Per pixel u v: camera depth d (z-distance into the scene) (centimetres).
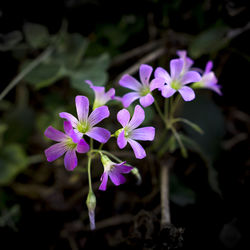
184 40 18
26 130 18
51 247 16
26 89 19
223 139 18
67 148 9
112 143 16
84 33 19
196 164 15
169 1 17
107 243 15
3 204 17
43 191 17
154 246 13
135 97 10
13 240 16
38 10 17
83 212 16
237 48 17
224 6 16
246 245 14
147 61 17
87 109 9
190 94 10
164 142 16
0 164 17
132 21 18
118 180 10
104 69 16
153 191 15
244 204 14
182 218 14
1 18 16
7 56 18
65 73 16
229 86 18
